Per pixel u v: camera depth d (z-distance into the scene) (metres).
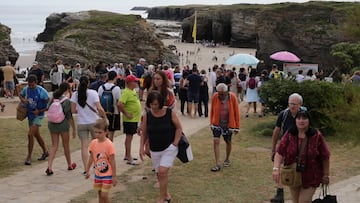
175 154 7.77
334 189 9.05
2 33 40.97
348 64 17.45
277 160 6.46
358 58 17.56
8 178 9.62
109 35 38.88
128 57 38.88
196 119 17.86
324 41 41.88
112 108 10.50
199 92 18.16
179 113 19.20
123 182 9.40
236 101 10.23
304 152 6.21
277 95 14.63
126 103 10.42
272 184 9.30
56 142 10.00
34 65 19.58
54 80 22.03
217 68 20.45
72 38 38.28
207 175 9.95
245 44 84.44
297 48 44.53
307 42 43.31
